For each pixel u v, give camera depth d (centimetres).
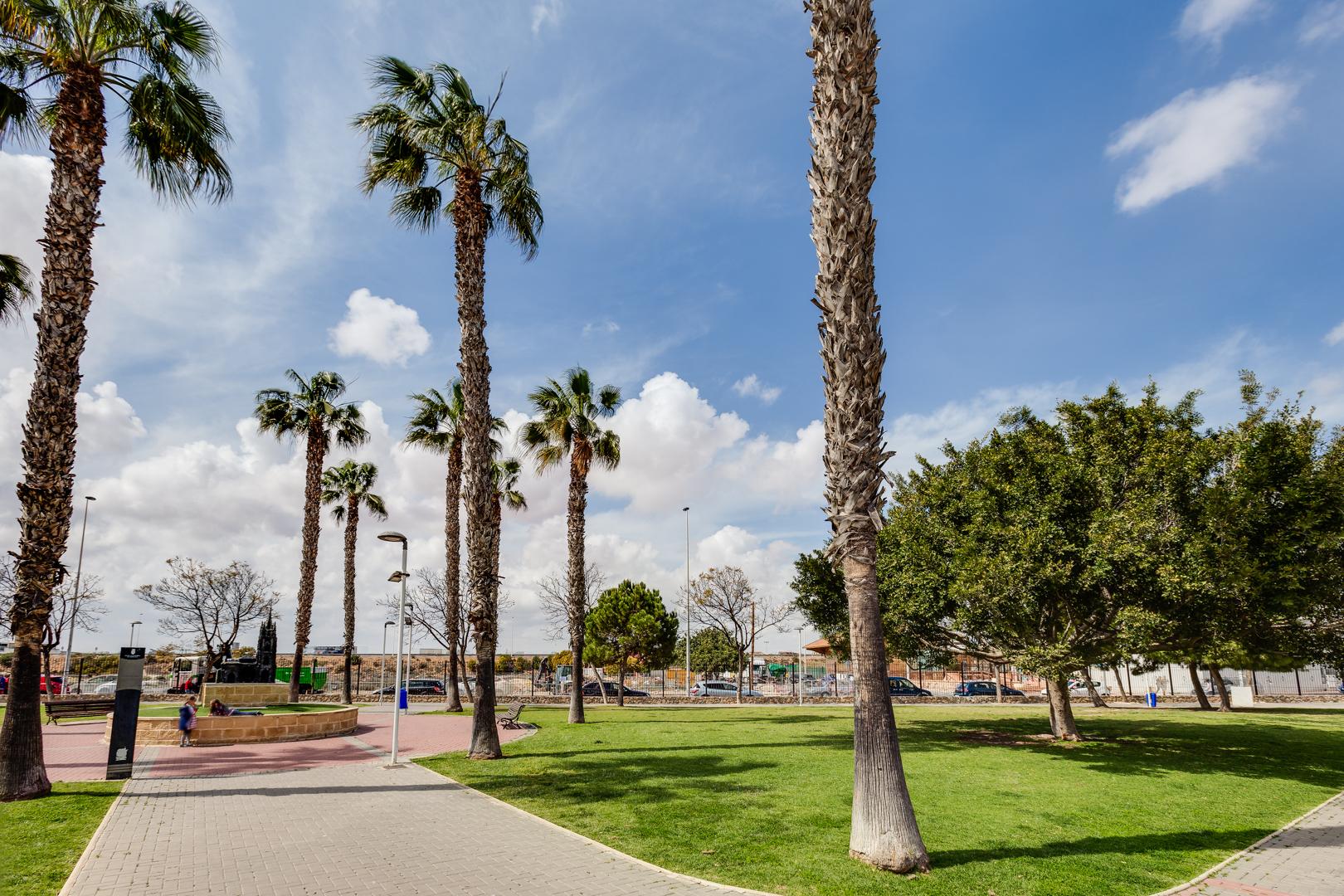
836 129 855
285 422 3191
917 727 2288
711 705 3453
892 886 693
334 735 2052
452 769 1391
